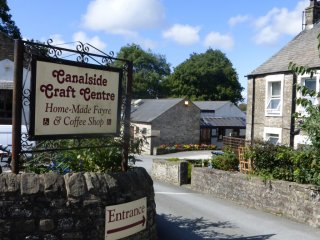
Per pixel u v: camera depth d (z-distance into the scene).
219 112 45.72
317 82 18.12
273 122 20.75
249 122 22.56
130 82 7.09
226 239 8.95
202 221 10.62
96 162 6.96
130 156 7.62
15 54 5.55
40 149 6.17
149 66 77.31
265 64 22.02
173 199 13.70
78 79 6.28
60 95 6.06
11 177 5.53
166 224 10.22
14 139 5.64
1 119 21.30
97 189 6.06
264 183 12.02
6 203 5.36
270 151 12.71
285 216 11.16
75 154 6.91
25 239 5.46
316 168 10.47
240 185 13.12
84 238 5.89
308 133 9.63
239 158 14.66
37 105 5.80
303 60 19.28
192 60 66.50
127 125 7.09
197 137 39.91
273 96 21.05
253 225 10.23
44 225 5.58
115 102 6.86
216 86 64.75
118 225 6.29
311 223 10.24
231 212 11.77
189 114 39.19
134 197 6.62
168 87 70.44
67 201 5.77
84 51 6.34
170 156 32.72
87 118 6.44
